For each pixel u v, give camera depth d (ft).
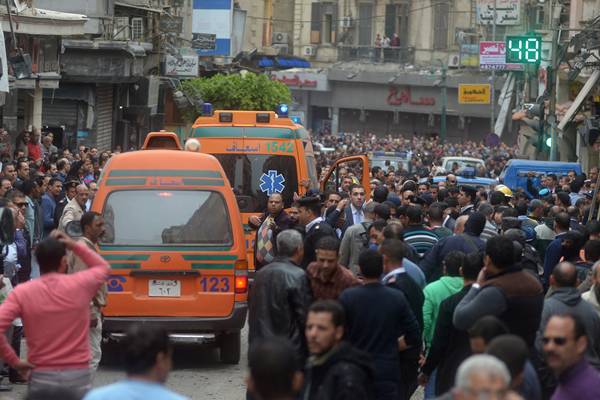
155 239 96.53
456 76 519.60
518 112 342.23
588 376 52.37
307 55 579.89
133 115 291.79
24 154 173.27
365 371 53.88
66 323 62.28
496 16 444.55
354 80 547.90
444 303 67.26
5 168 133.39
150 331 45.11
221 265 96.58
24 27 198.08
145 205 97.40
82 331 62.95
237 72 418.31
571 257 90.58
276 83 346.33
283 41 565.53
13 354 62.49
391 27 567.59
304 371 55.83
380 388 63.21
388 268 71.05
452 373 66.64
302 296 69.21
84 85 260.21
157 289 96.27
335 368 53.21
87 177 160.04
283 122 140.67
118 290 95.81
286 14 586.45
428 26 558.97
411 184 135.33
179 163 98.78
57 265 62.95
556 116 277.44
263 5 515.09
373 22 570.05
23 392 87.92
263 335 69.67
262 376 41.50
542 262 112.47
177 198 97.81
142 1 299.17
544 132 277.64
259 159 138.92
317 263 69.51
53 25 206.80
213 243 96.89
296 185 139.13
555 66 260.01
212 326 96.32
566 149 285.23
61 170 162.81
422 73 530.68
